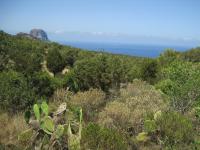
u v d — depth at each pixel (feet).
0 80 30.09
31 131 20.25
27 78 37.32
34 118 21.11
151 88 37.47
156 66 67.62
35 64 68.95
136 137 23.52
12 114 28.14
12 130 22.82
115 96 37.76
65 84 42.88
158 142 23.29
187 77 32.63
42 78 37.86
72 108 24.35
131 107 27.99
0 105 28.91
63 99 32.94
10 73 32.19
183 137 23.18
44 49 136.56
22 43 107.34
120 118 24.57
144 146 23.17
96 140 19.61
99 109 29.27
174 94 31.86
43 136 19.36
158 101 30.73
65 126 19.48
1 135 21.91
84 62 48.73
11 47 61.05
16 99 29.07
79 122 19.79
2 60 51.24
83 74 47.26
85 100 29.01
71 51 120.06
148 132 23.79
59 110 20.07
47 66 100.37
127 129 24.71
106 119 24.34
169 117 24.53
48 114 20.84
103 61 50.67
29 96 29.73
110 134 19.98
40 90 36.99
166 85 39.32
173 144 23.03
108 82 48.49
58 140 18.88
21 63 61.62
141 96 30.78
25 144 20.10
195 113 29.84
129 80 52.85
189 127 23.77
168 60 82.23
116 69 50.24
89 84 47.47
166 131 23.35
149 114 25.77
